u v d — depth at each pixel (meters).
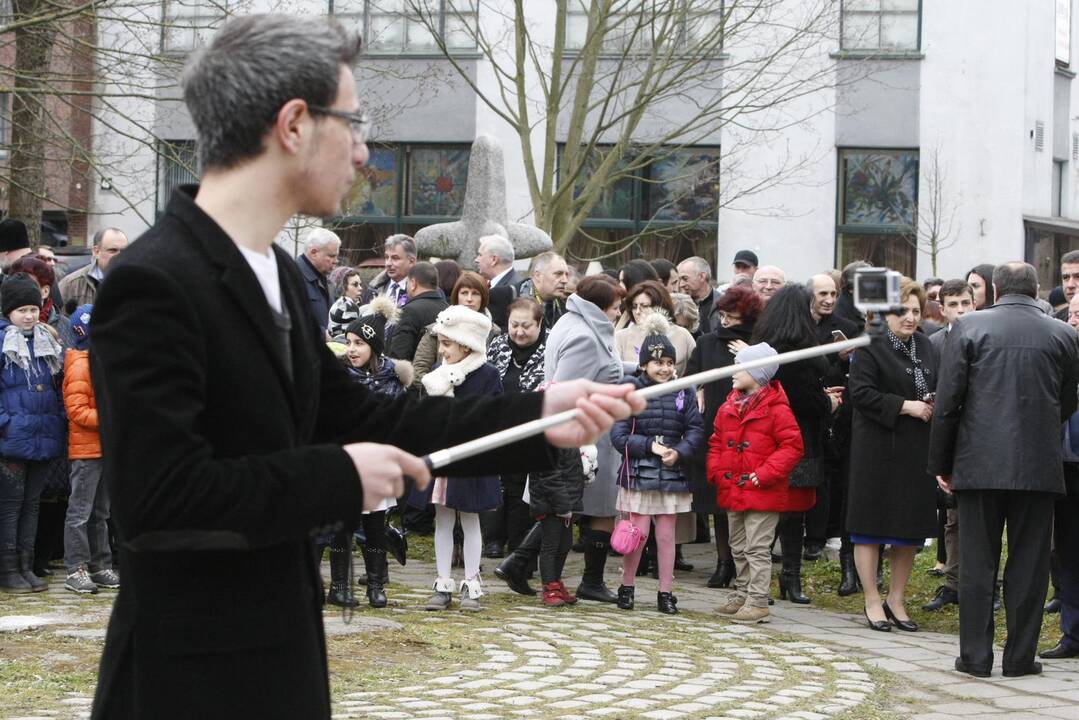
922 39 22.45
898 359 8.48
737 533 8.62
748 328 9.57
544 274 10.67
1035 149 23.11
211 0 14.40
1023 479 7.02
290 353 2.51
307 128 2.39
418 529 11.32
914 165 22.61
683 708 6.05
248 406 2.34
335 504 2.27
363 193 23.50
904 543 8.38
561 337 8.37
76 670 6.32
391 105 20.25
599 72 22.12
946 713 6.25
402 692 6.12
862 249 22.69
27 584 8.59
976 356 7.18
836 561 10.49
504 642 7.36
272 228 2.45
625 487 8.55
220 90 2.37
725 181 22.53
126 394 2.18
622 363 9.04
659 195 22.86
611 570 10.26
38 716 5.41
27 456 8.48
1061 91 24.67
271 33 2.38
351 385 2.74
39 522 9.16
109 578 8.77
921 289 8.59
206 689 2.32
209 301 2.32
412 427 2.71
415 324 10.51
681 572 10.33
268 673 2.36
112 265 2.30
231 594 2.34
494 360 9.58
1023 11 22.36
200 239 2.35
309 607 2.46
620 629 7.91
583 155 18.39
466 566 8.30
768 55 20.39
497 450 2.70
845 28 22.55
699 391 9.66
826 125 22.53
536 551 8.88
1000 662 7.59
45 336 8.63
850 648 7.78
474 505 8.11
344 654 6.85
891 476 8.38
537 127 22.75
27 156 15.47
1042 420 7.10
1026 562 7.19
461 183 23.22
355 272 12.74
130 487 2.17
